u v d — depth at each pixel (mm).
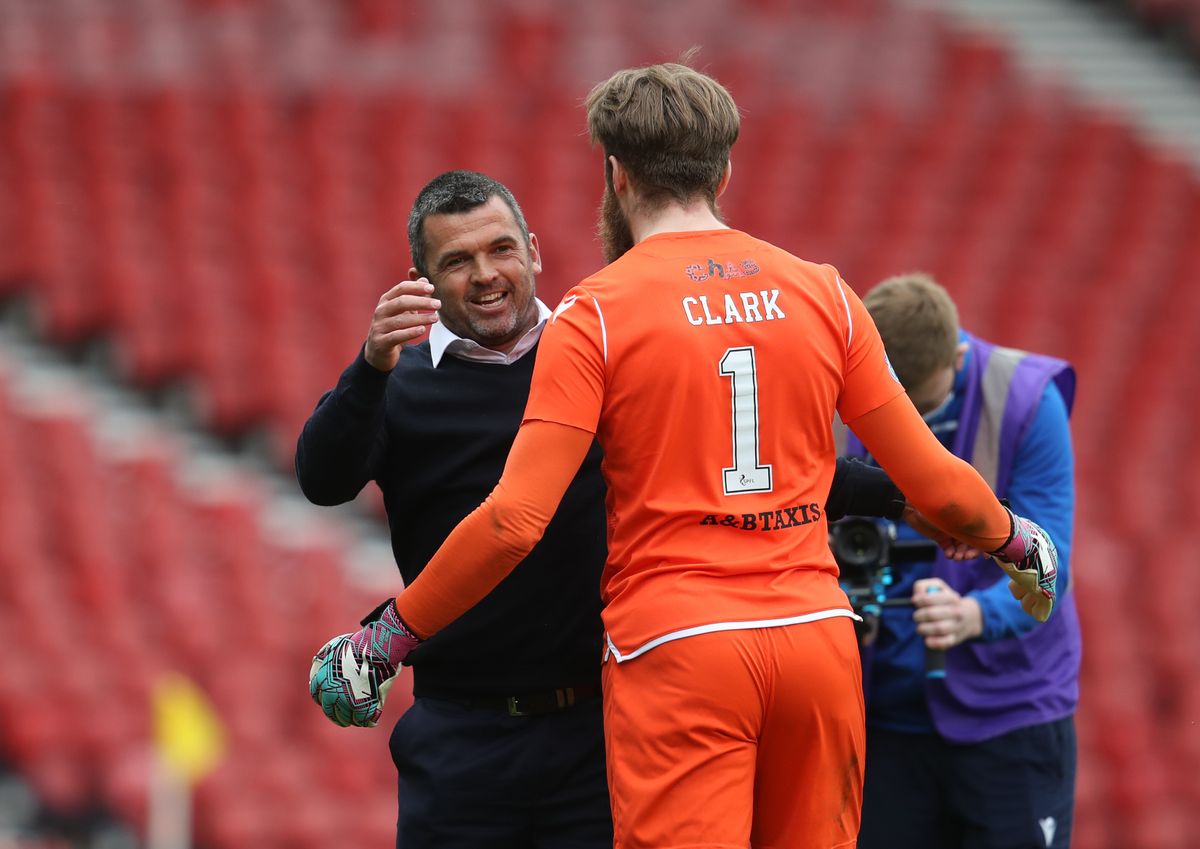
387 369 9602
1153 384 39906
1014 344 40406
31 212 37656
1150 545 35188
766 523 8672
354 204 39625
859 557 12094
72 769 26516
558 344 8680
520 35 44188
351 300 37375
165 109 40344
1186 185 45469
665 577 8641
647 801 8609
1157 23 50500
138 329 35906
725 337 8680
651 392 8609
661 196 9125
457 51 43719
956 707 12500
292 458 34375
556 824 10586
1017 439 12219
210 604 29875
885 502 10242
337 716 9078
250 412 34969
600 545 10430
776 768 8883
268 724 28062
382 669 8914
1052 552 9570
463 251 10094
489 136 41875
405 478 10672
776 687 8609
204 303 36562
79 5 42062
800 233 42219
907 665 12695
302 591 30656
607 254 9766
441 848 10578
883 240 42438
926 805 12906
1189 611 33750
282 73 41969
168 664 28422
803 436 8828
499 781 10492
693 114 9023
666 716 8570
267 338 35969
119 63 41250
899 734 12898
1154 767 30969
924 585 11758
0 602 28672
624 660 8727
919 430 9070
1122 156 45938
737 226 42000
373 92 42125
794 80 45719
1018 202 44219
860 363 9055
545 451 8562
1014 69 47656
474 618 10469
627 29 45188
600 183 41219
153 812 25672
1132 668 32406
